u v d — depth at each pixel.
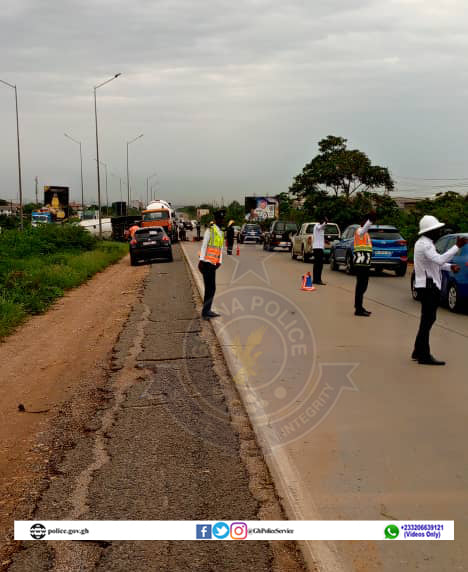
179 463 5.09
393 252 22.33
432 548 3.77
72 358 9.33
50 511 4.36
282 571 3.57
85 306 15.20
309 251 27.80
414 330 10.88
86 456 5.32
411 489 4.52
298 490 4.52
